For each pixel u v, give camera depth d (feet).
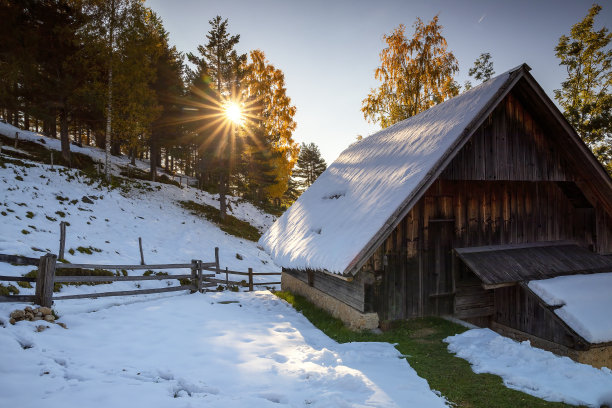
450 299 29.07
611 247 33.14
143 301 31.86
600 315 23.53
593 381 16.38
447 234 29.17
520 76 26.68
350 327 27.43
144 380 15.21
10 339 16.97
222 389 14.97
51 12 64.95
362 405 13.44
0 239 33.65
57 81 65.31
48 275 22.98
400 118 74.84
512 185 31.83
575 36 68.80
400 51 73.51
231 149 82.74
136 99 73.97
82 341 19.80
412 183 24.89
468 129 25.58
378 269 26.37
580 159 30.25
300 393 14.75
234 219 90.89
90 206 58.13
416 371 18.29
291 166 100.78
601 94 64.90
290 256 32.32
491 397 15.39
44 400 12.29
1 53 62.80
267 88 91.56
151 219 65.36
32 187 53.47
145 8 74.43
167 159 154.40
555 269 28.55
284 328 26.91
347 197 33.88
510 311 29.01
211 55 84.79
